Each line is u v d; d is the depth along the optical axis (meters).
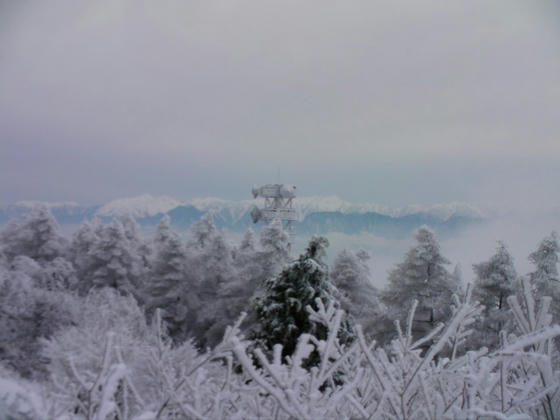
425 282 18.30
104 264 29.56
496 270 17.42
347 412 2.80
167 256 26.73
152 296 26.05
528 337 2.40
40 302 13.27
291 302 11.45
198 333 25.23
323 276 12.22
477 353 2.91
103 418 2.14
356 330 2.44
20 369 10.66
